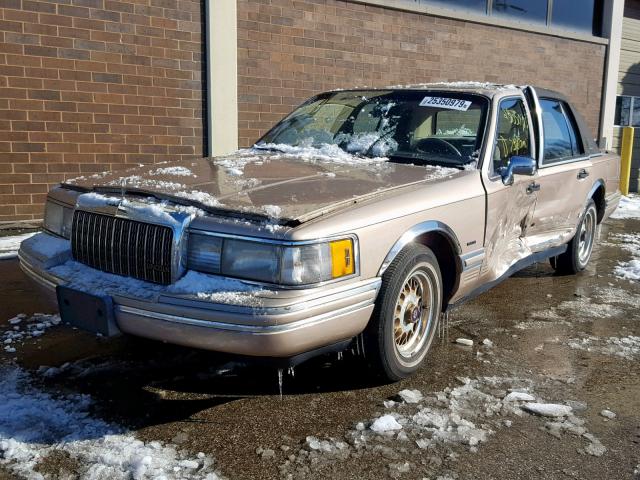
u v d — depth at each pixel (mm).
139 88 7836
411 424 3064
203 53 8227
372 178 3670
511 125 4648
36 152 7297
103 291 3057
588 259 6492
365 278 3090
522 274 6328
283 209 2959
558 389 3533
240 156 4457
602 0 14227
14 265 5891
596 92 14383
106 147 7715
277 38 8945
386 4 10023
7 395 3262
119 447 2777
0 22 6898
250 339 2725
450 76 11266
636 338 4414
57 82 7297
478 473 2678
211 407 3213
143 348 3982
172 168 3895
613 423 3162
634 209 11609
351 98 5023
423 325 3695
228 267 2883
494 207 4102
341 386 3490
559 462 2787
